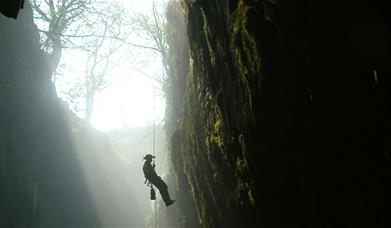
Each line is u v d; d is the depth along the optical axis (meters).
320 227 9.56
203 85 16.88
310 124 9.27
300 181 10.07
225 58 12.75
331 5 8.24
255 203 12.38
